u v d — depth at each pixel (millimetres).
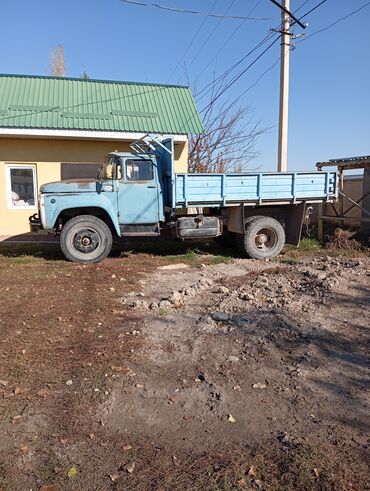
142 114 13047
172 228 9906
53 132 11805
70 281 7477
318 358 4250
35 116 11984
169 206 9578
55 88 13289
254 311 5660
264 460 2781
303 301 6070
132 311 5762
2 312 5652
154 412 3342
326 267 8492
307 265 9023
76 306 5945
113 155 9414
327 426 3152
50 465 2734
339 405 3438
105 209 9195
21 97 12578
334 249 11055
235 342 4672
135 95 13773
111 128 12234
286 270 8539
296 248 11195
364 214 13000
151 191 9469
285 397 3557
